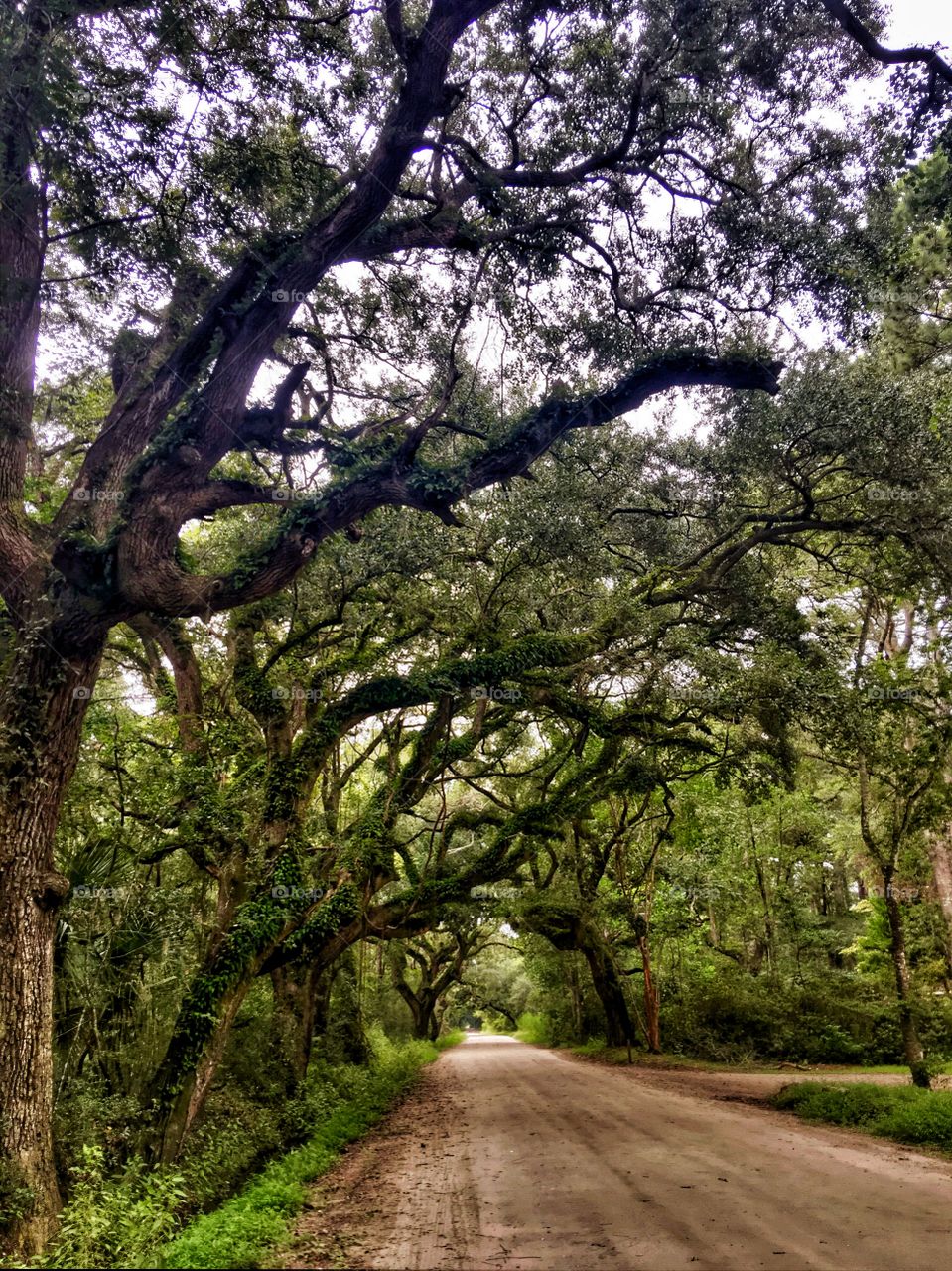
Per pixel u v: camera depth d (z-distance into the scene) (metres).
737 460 15.17
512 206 12.02
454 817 23.30
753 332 13.49
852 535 16.53
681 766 21.61
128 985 11.64
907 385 14.44
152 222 11.73
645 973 27.28
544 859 32.97
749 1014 25.17
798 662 15.87
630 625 16.06
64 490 16.03
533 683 16.97
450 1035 62.19
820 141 12.16
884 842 17.39
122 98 10.45
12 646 9.40
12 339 9.95
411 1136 13.73
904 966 15.77
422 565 15.19
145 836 12.53
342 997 24.31
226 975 11.65
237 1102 12.90
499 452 11.17
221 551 16.16
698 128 12.05
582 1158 10.62
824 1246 6.48
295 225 10.96
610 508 17.61
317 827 18.61
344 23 11.80
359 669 17.48
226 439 9.73
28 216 10.26
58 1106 9.41
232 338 9.90
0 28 9.25
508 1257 6.59
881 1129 11.74
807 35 11.21
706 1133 12.10
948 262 16.41
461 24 9.79
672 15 10.90
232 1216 7.74
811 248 11.74
